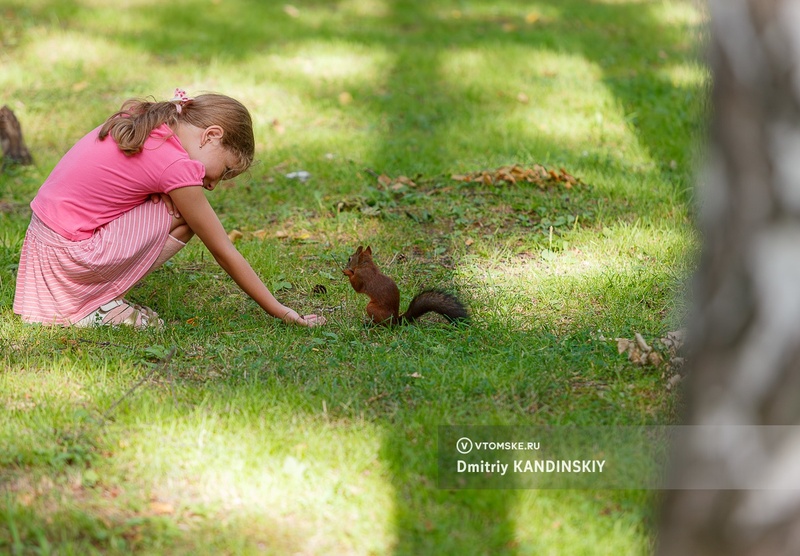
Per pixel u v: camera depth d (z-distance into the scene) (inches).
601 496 118.3
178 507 113.5
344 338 168.2
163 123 166.2
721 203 79.6
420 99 345.4
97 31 412.8
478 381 146.5
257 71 366.6
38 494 115.0
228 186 262.5
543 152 286.4
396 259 213.9
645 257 210.4
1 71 352.5
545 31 453.1
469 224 232.1
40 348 157.5
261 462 121.6
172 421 130.2
